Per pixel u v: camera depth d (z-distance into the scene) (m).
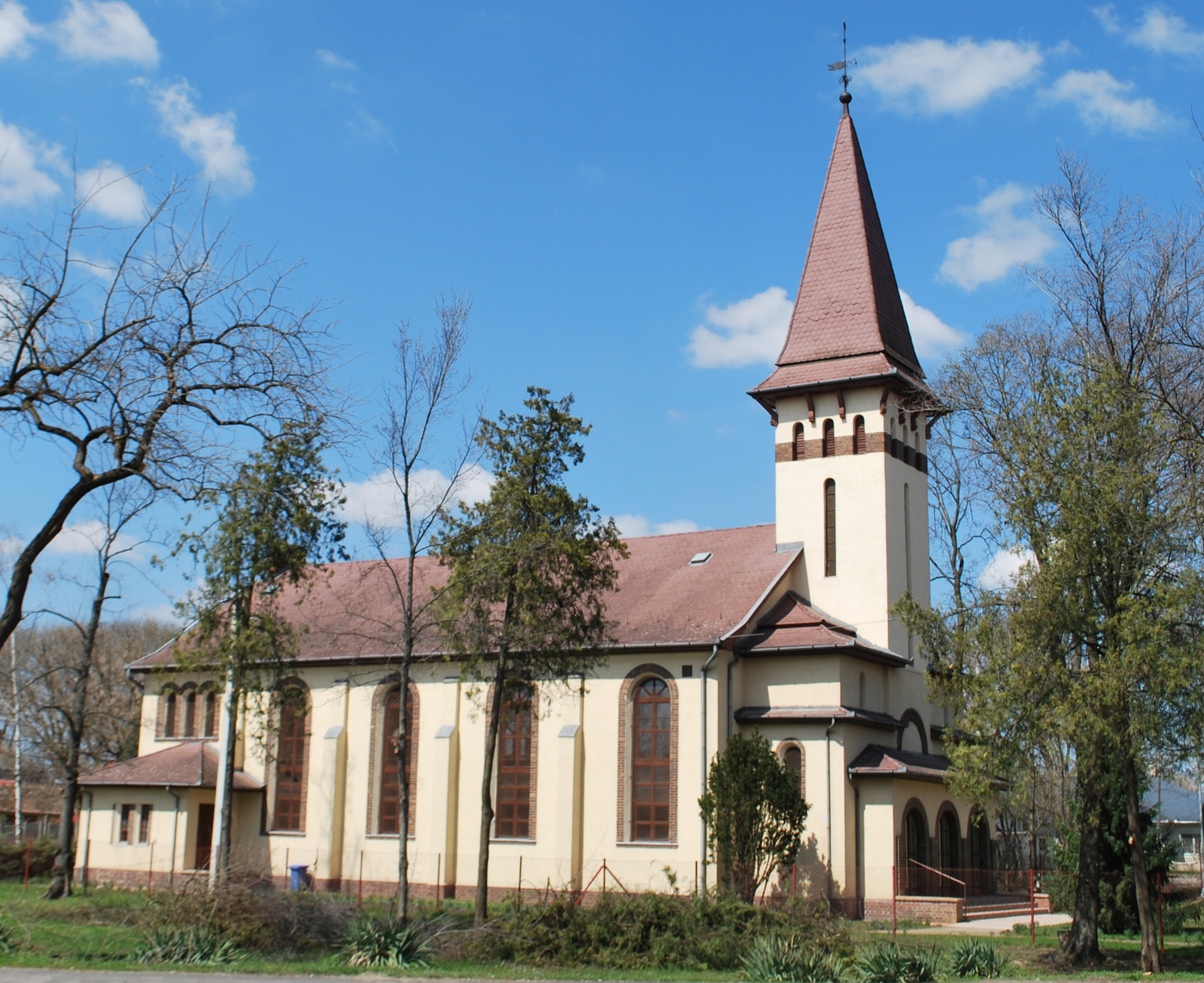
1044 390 27.48
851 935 26.42
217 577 33.03
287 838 44.22
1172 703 24.41
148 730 49.81
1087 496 25.94
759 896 36.38
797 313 45.69
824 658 38.06
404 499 29.17
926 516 44.97
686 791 37.16
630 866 37.50
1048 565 25.98
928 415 45.31
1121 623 24.78
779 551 43.25
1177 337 34.06
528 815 39.94
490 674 35.97
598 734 39.16
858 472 42.50
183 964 22.66
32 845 47.88
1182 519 26.31
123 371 20.83
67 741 56.16
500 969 23.53
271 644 33.78
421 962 23.80
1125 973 24.69
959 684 28.88
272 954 24.38
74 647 70.69
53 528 20.88
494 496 30.11
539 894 36.38
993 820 43.56
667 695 38.47
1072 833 33.75
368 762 43.44
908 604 33.53
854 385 42.81
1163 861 32.31
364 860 42.62
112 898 36.97
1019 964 25.81
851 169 47.03
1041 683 25.56
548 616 30.64
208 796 45.44
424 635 43.50
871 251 45.62
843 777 36.53
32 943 24.52
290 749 45.41
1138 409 26.75
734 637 38.31
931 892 37.78
